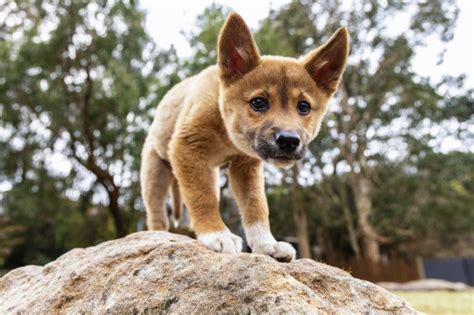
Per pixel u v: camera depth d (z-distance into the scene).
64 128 24.67
